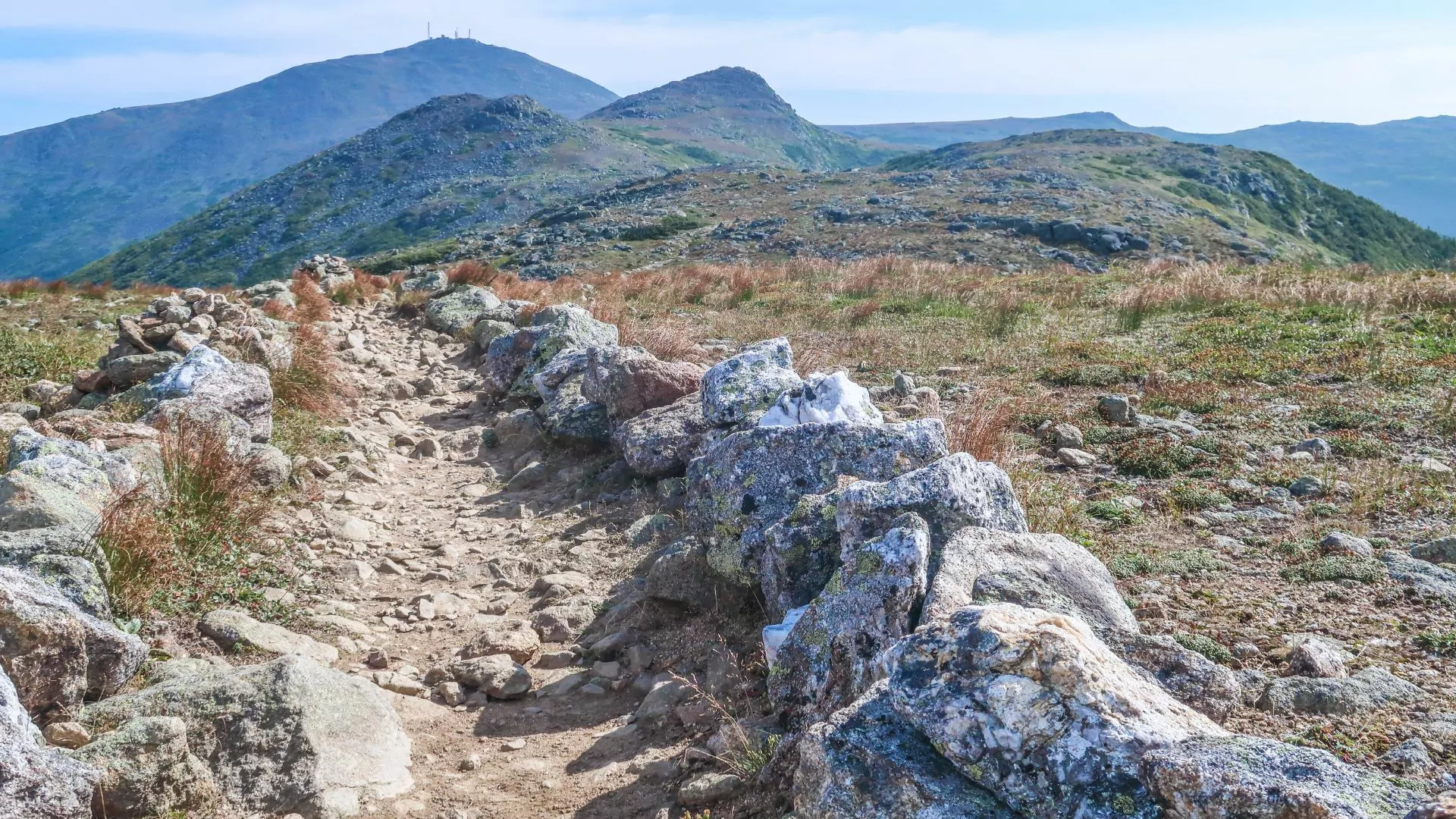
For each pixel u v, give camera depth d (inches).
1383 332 553.9
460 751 196.9
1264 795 101.5
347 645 241.1
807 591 219.5
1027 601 167.9
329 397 476.7
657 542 305.0
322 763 175.6
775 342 391.9
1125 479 333.7
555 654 239.8
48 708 170.7
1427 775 146.2
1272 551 257.9
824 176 6200.8
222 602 245.6
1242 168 5634.8
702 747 185.2
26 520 213.9
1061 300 779.4
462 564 299.9
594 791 178.2
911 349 592.1
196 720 175.8
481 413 512.4
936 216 4114.2
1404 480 309.3
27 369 530.9
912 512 197.0
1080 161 5821.9
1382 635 202.5
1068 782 114.3
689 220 4552.2
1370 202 5546.3
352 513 342.0
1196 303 711.1
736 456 261.0
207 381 373.4
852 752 128.6
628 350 418.3
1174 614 216.5
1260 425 388.2
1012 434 378.3
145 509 247.9
